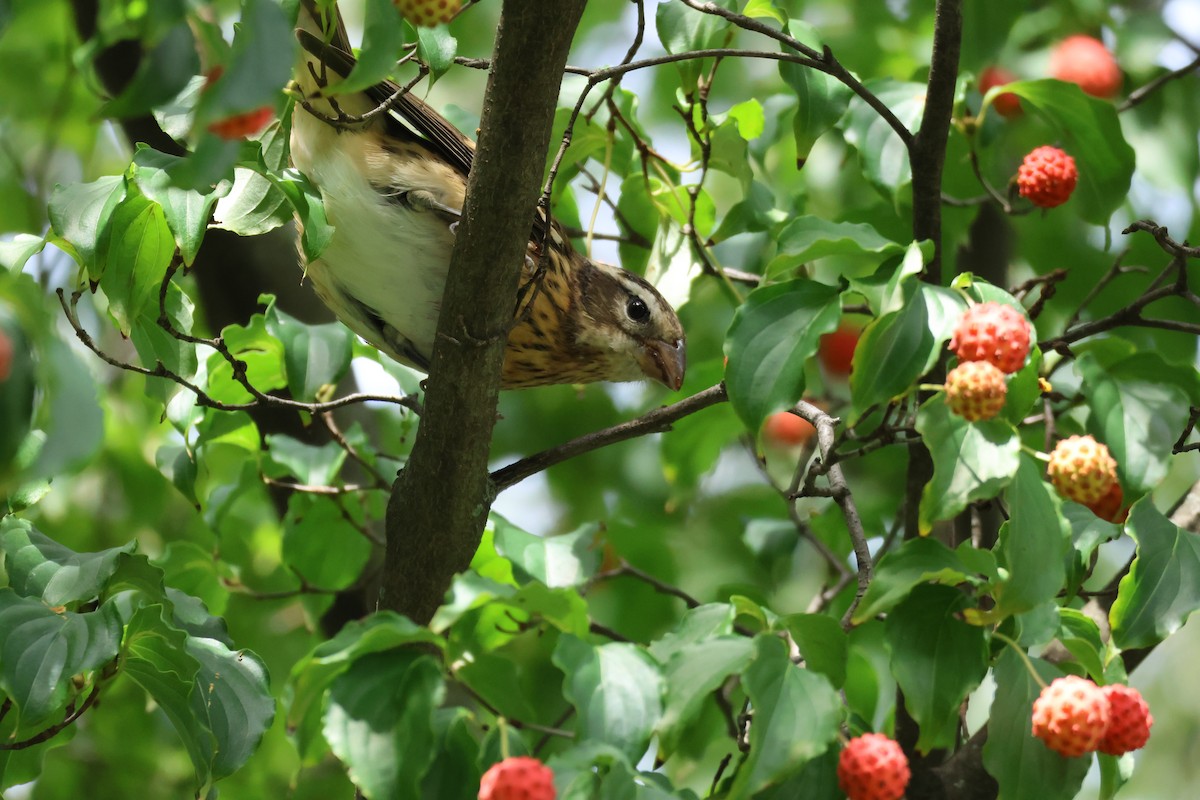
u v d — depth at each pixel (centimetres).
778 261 690
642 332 1028
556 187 967
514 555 844
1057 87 868
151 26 404
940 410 575
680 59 710
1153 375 721
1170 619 620
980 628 585
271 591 1187
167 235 648
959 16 737
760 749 521
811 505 1162
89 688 724
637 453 1386
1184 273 732
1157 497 1415
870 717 1027
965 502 557
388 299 917
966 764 820
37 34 1346
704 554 1334
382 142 898
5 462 414
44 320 422
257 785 1114
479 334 689
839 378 1132
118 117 420
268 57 426
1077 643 601
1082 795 1391
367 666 553
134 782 1172
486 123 639
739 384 624
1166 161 1070
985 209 1131
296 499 988
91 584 648
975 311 571
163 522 1323
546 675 1086
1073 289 1166
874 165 894
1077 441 584
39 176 1133
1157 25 1060
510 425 1416
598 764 531
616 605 1195
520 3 605
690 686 541
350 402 737
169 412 847
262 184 647
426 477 733
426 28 616
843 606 1066
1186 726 1524
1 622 607
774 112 1032
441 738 550
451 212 886
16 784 736
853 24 1244
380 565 1120
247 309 1119
